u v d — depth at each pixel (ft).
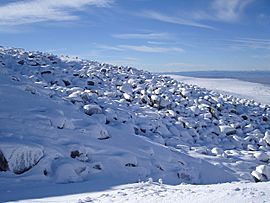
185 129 56.85
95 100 56.03
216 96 86.84
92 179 28.58
